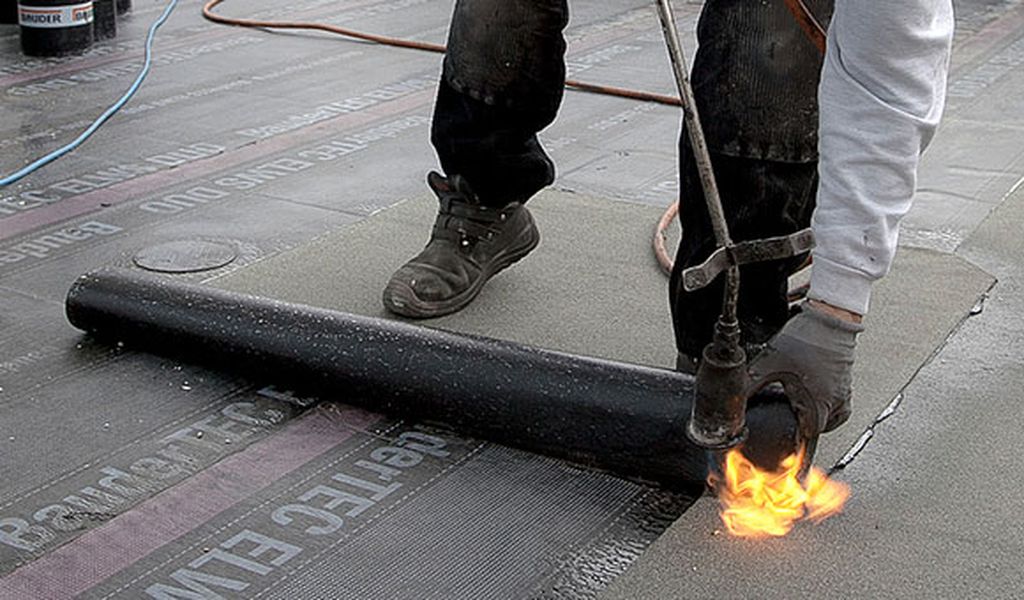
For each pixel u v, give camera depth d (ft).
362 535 7.79
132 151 15.67
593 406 8.30
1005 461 8.57
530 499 8.20
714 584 7.26
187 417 9.13
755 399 7.68
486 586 7.32
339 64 20.49
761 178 8.14
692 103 6.54
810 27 7.50
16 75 19.12
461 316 10.71
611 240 12.45
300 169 15.11
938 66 6.66
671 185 14.73
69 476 8.35
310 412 9.25
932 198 13.99
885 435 8.87
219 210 13.62
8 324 10.57
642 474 8.39
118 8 23.53
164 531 7.79
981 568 7.39
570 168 15.30
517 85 10.29
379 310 10.78
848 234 6.81
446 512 8.05
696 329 8.66
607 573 7.47
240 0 25.36
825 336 7.09
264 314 9.50
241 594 7.21
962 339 10.36
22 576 7.35
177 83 19.02
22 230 12.89
